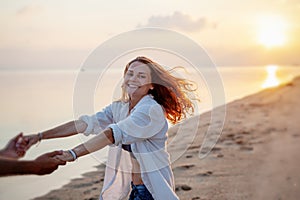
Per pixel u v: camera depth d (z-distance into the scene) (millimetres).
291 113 11148
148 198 2859
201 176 5809
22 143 2826
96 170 6266
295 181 5562
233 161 6547
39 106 15758
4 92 21766
